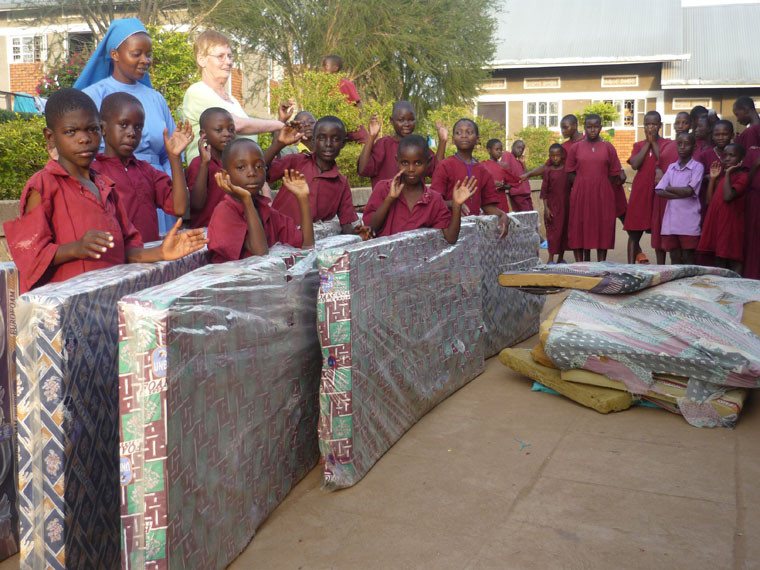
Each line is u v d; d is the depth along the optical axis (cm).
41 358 207
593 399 407
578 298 446
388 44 1827
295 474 314
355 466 313
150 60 417
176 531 212
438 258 412
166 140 356
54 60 1864
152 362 202
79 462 218
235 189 304
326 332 303
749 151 734
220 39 475
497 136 1889
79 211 271
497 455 345
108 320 233
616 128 2575
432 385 409
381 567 249
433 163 577
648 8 2834
